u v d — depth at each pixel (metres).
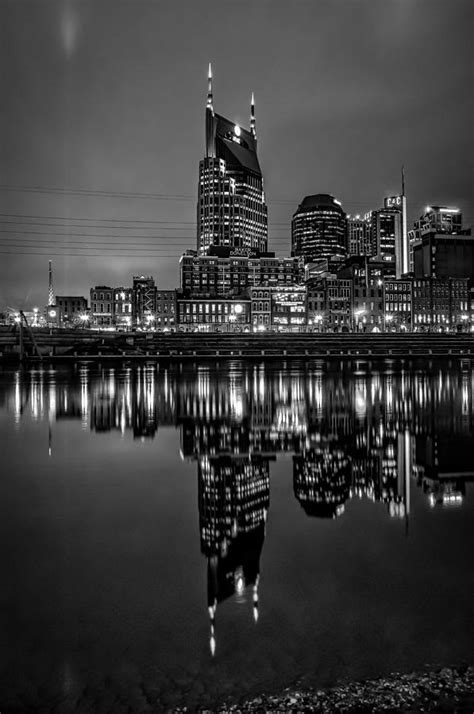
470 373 66.50
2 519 11.27
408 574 8.30
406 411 29.83
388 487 13.77
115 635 6.61
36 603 7.43
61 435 22.62
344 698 5.45
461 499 12.55
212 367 83.94
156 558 9.08
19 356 100.88
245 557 8.93
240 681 5.71
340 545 9.59
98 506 12.19
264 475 15.22
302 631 6.66
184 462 17.09
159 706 5.36
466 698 5.43
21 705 5.39
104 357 105.50
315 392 41.97
